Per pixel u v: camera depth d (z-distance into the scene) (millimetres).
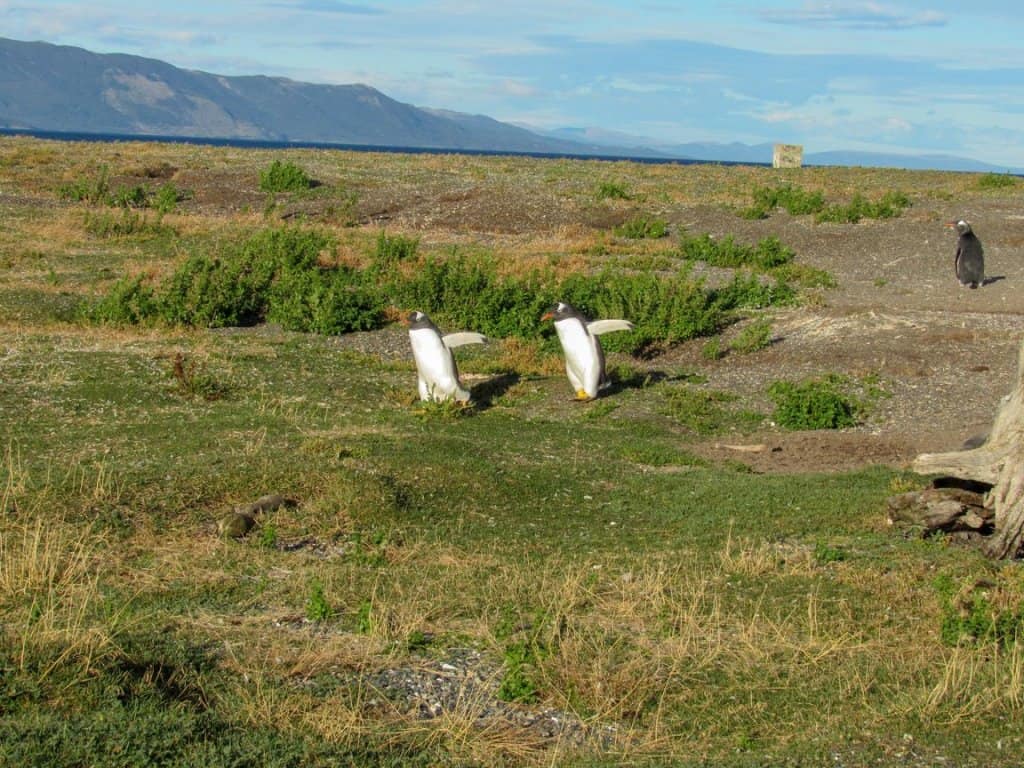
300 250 26172
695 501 12391
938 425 16672
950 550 10312
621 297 22297
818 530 11273
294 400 16375
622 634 8227
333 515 11109
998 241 29859
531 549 10672
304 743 6148
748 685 7332
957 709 6805
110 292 22578
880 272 27234
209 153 47219
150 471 11781
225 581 9219
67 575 8945
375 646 7844
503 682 7211
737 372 19719
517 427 15930
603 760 6336
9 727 5859
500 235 32406
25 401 15320
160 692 6660
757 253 28484
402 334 21969
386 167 43719
